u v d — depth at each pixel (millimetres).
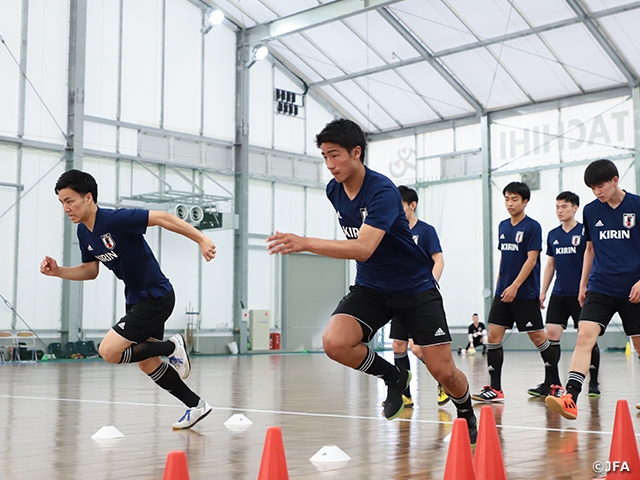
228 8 19719
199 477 2973
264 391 7539
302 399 6602
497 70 19562
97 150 17547
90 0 17531
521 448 3623
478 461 2719
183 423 4492
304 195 22062
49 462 3322
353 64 20750
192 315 19078
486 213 21188
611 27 17094
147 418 5102
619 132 19031
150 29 18672
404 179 23109
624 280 4672
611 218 4746
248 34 20391
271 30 19766
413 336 3562
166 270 18625
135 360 4254
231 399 6609
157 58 18781
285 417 5125
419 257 3498
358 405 6035
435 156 22469
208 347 19344
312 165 22375
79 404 6176
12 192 16188
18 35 16344
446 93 20922
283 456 2451
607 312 4711
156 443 3914
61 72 16969
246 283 20141
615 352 19188
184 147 19312
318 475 2998
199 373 10953
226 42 20266
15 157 16297
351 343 3402
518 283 6145
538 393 6629
